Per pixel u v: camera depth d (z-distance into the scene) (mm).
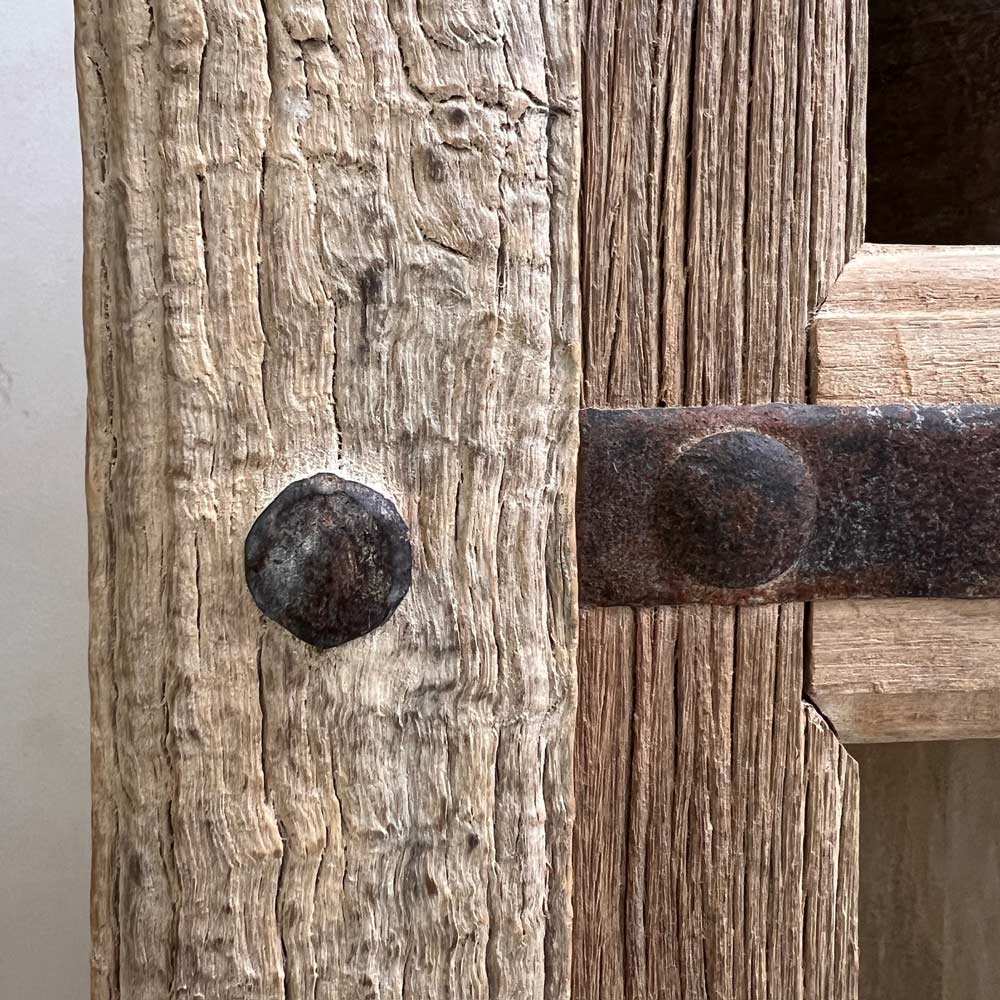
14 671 633
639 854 379
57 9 628
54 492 638
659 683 376
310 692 340
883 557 373
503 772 349
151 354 335
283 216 337
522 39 344
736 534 365
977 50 463
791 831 382
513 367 347
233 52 334
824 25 377
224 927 339
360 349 341
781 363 378
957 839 489
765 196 377
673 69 374
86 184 335
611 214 373
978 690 381
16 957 636
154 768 338
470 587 346
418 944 346
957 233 471
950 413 374
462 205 342
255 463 338
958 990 488
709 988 382
